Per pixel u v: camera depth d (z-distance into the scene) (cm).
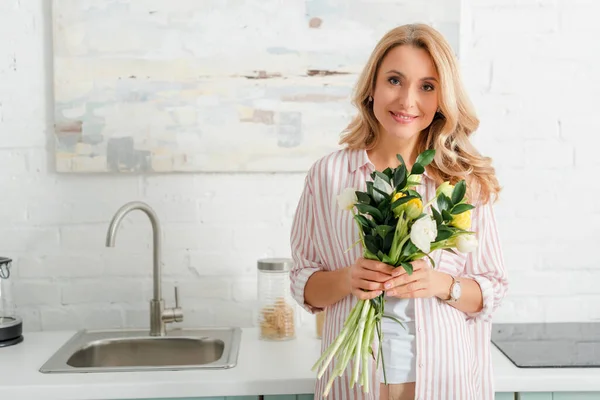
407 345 161
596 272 237
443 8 227
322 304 170
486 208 172
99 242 231
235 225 233
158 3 225
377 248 148
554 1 231
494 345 208
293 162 229
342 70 228
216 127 228
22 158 229
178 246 232
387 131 167
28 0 226
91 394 174
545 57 233
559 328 226
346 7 227
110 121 227
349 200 148
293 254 183
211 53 226
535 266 236
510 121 234
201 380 176
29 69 227
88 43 225
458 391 162
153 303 219
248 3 226
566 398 181
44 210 230
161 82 227
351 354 149
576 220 236
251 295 235
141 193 231
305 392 178
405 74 161
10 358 197
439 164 168
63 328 233
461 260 171
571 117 234
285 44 227
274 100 228
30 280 231
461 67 232
